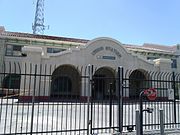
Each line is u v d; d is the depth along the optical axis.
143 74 34.38
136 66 32.97
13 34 34.00
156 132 9.07
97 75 34.66
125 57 32.62
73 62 29.36
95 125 11.20
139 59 33.28
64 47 35.06
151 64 33.75
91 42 30.91
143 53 39.75
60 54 28.64
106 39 31.77
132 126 9.34
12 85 24.23
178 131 9.40
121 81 9.40
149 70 33.38
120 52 32.44
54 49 34.53
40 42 33.78
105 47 31.64
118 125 9.43
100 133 8.91
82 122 12.08
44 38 35.00
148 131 9.23
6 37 31.97
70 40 37.16
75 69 31.12
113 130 9.34
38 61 26.92
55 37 37.91
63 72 33.03
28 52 26.77
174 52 42.34
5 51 31.83
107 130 10.01
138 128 7.20
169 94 10.64
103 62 31.27
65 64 28.98
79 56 29.89
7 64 31.19
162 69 33.81
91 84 9.27
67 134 8.99
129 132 9.06
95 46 31.08
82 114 15.47
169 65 34.44
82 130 8.93
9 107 18.45
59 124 11.34
